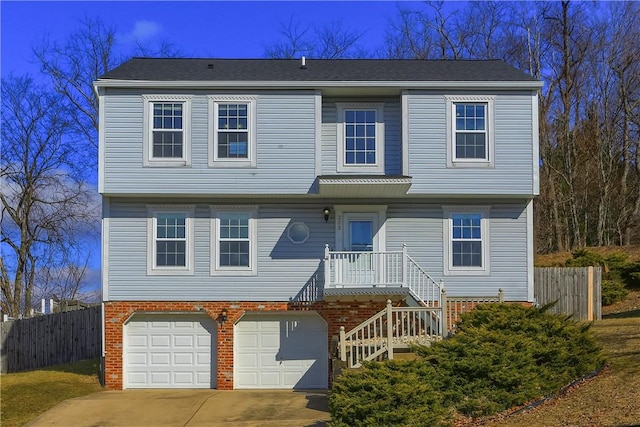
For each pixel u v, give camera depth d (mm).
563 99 41125
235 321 21109
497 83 20797
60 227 38906
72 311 25859
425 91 20953
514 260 21203
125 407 18047
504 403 13750
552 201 41219
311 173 20750
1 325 25250
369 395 12906
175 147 20766
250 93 20906
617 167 43438
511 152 20812
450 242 21266
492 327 16000
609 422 11500
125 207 21125
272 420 16375
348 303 21109
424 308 17906
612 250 36594
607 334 19453
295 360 21344
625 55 40938
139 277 21031
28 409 17766
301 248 21281
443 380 14102
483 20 41688
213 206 21250
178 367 21219
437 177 20750
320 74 21688
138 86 20641
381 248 21234
